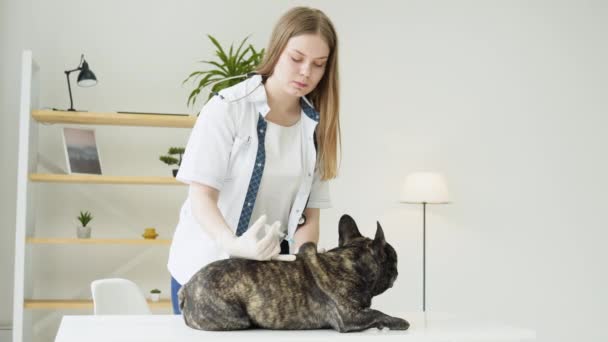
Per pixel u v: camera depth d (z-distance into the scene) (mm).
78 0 4297
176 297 1752
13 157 4184
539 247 4762
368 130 4613
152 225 4320
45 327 4152
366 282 1287
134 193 4320
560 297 4766
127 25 4348
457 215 4688
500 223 4727
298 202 1682
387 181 4613
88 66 4090
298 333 1213
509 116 4777
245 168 1581
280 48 1513
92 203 4266
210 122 1546
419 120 4676
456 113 4719
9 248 4145
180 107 4375
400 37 4680
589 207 4828
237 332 1216
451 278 4660
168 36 4387
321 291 1245
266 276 1237
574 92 4859
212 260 1662
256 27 4480
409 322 1374
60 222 4223
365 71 4633
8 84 4191
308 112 1649
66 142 3945
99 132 4289
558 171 4809
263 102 1573
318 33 1471
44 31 4254
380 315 1236
